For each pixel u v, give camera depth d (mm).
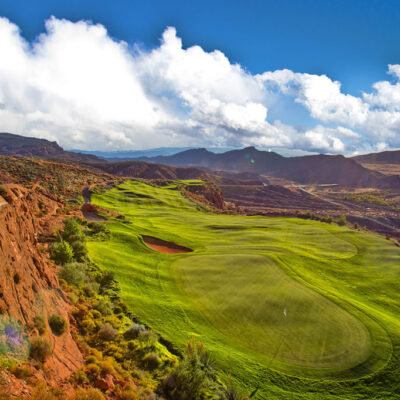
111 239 33531
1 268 8820
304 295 22641
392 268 36844
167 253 33750
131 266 25500
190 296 21312
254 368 13914
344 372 14273
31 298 10289
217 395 11672
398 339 17500
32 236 14188
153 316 17312
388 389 13461
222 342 15820
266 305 20469
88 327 13281
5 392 6184
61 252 20703
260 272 27688
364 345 16516
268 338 16578
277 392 12672
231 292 22500
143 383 10984
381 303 25969
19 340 8086
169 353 13984
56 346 9812
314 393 12898
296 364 14578
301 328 17828
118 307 17094
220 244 42469
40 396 6836
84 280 18516
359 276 32844
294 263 32719
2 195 12227
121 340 13602
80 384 8930
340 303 21750
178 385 11383
